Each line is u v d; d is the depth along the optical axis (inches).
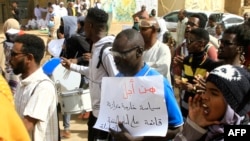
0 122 64.6
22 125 68.9
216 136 69.2
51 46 255.6
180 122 97.8
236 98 67.2
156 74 99.8
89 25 138.1
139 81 95.5
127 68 98.7
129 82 96.5
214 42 205.6
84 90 201.0
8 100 69.9
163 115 93.9
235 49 124.3
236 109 67.9
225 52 126.2
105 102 100.0
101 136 129.7
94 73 136.9
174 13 633.6
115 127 97.8
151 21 157.8
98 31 137.6
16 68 115.3
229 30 126.0
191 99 73.1
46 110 112.7
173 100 97.4
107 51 130.7
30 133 111.6
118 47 96.4
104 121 99.3
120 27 889.5
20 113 114.0
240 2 1066.1
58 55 251.9
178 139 73.4
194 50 148.8
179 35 417.1
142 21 158.7
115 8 894.4
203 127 70.4
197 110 71.7
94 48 138.9
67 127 220.5
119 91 97.7
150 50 159.3
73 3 855.1
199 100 71.9
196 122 71.1
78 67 162.9
